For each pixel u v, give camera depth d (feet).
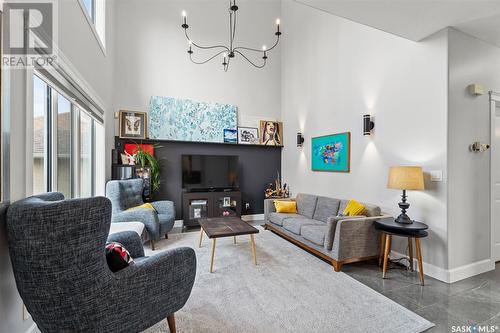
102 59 11.23
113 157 13.74
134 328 4.21
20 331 4.47
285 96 18.65
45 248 3.42
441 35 8.36
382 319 6.08
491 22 7.84
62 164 7.87
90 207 3.63
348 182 12.53
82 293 3.66
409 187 8.14
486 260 9.07
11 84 4.10
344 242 8.89
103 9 11.74
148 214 10.91
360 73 11.82
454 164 8.36
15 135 4.21
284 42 18.88
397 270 9.06
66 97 7.36
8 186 3.98
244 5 18.24
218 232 9.20
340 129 13.12
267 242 12.21
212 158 16.40
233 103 17.74
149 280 4.32
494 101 9.32
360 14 7.25
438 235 8.45
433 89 8.64
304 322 5.95
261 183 18.52
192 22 16.72
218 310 6.41
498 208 9.78
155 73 15.74
